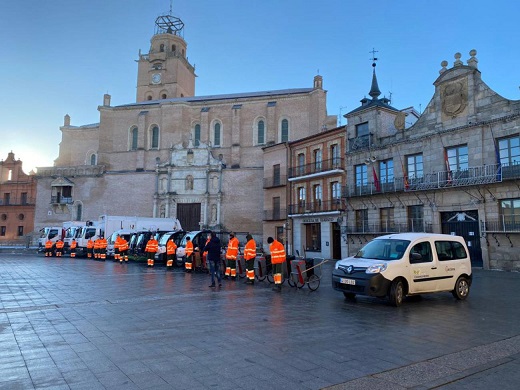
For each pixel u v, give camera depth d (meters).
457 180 26.52
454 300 12.89
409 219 30.19
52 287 15.12
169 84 80.31
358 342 7.57
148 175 62.03
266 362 6.31
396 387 5.34
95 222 38.38
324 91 59.84
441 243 13.13
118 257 30.97
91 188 64.12
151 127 66.19
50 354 6.63
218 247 15.73
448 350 7.14
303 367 6.10
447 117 27.92
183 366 6.07
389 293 11.52
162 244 26.73
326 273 23.11
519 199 23.83
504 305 11.95
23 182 68.00
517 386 5.46
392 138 31.91
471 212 26.27
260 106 62.62
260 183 57.25
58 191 65.38
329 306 11.55
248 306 11.38
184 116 64.69
